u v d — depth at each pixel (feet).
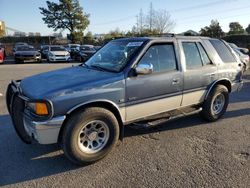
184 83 15.07
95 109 11.81
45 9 176.45
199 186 10.53
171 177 11.17
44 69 51.93
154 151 13.56
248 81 35.24
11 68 53.57
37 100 10.86
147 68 12.59
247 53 53.42
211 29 149.38
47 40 173.47
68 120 11.43
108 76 12.46
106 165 12.18
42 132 10.95
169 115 15.33
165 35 15.39
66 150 11.49
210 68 16.51
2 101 23.29
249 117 19.08
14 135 15.48
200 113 17.85
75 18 173.58
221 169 11.79
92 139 12.16
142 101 13.39
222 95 17.80
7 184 10.73
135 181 10.90
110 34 161.68
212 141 14.83
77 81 12.01
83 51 74.33
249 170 11.71
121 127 13.12
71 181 10.94
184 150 13.69
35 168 11.94
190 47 15.74
